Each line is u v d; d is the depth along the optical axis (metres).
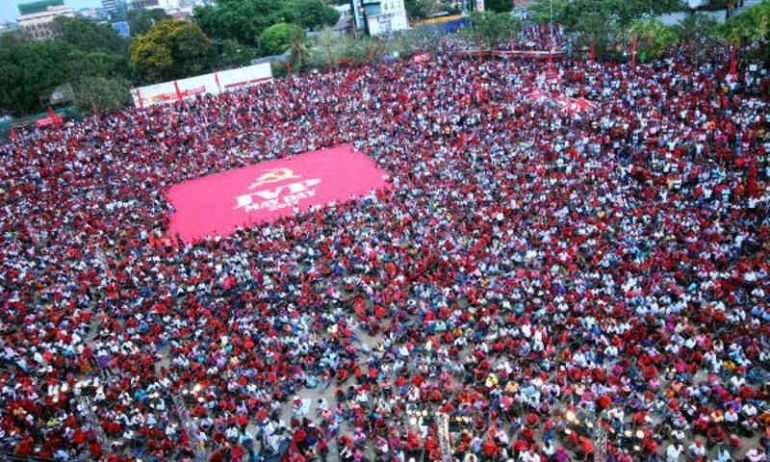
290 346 40.25
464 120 76.50
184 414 32.75
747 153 55.31
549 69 89.62
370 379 36.94
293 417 35.16
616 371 34.06
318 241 54.38
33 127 101.38
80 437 33.91
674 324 36.84
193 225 63.66
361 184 67.56
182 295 49.03
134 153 81.44
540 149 64.94
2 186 73.56
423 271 46.81
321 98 93.25
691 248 43.84
